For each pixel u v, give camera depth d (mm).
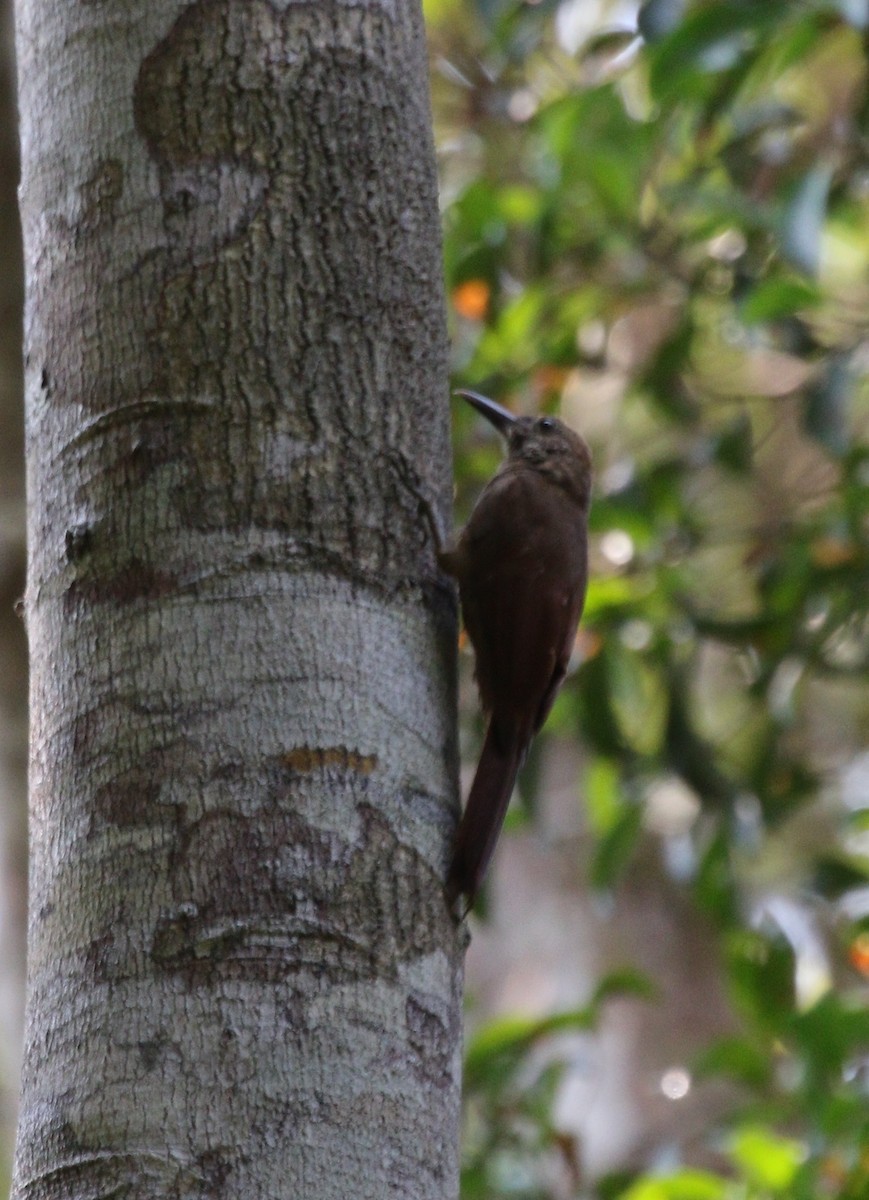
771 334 12391
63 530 5715
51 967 5242
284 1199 4883
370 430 5973
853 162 12805
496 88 14180
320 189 6066
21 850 9828
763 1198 10516
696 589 13289
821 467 15500
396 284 6195
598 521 12570
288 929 5172
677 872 12711
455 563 6324
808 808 15961
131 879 5195
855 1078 10883
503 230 12492
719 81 11898
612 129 12430
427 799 5680
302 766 5375
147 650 5445
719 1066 11859
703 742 12109
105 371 5781
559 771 16172
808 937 14305
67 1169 4930
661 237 13078
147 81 5992
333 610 5648
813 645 12250
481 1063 11992
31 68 6293
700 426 14219
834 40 14438
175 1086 4957
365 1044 5168
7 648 10070
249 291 5867
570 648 8227
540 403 13297
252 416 5758
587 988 15234
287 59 6105
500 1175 11797
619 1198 10883
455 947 5629
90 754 5391
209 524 5602
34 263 6125
